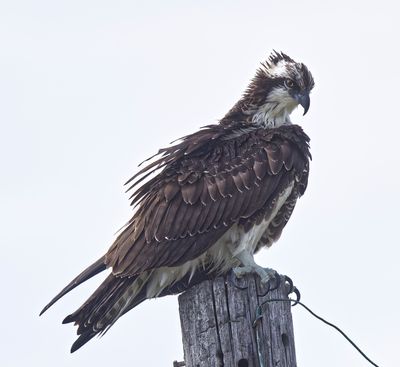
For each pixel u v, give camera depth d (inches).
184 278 484.7
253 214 484.1
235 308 381.4
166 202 475.5
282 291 390.9
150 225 470.6
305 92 531.8
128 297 466.6
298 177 500.7
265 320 381.7
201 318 382.6
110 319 463.2
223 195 480.7
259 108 534.3
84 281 468.1
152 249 466.0
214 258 485.7
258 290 386.0
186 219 473.4
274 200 490.0
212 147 500.1
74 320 447.2
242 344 377.7
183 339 387.2
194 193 478.3
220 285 383.6
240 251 482.6
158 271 473.4
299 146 503.5
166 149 503.8
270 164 491.5
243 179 486.3
